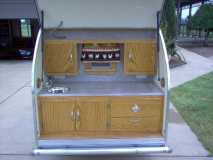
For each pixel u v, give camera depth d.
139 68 3.85
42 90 3.45
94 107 3.29
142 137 3.25
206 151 3.91
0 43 12.35
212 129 4.64
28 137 4.39
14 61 12.08
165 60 3.30
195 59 12.77
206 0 20.94
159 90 3.47
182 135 4.41
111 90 3.50
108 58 3.91
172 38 10.74
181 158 3.74
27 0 11.27
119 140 3.25
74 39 3.77
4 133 4.54
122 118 3.33
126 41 3.79
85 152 3.18
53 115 3.30
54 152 3.17
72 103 3.28
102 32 3.80
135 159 3.73
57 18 3.53
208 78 8.63
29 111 5.56
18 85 7.73
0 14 11.38
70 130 3.34
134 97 3.28
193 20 19.62
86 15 3.53
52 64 3.78
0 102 6.18
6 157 3.79
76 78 3.96
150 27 3.67
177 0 20.33
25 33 12.41
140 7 3.51
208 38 20.00
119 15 3.55
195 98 6.38
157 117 3.34
